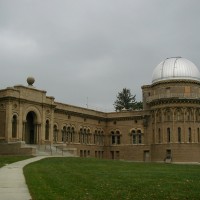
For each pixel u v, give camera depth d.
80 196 16.09
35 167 32.41
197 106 70.56
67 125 71.69
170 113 70.12
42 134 62.25
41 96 62.88
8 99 56.41
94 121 79.81
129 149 78.25
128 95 128.75
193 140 69.00
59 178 23.34
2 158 43.62
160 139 71.38
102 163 42.09
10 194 16.72
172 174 28.19
